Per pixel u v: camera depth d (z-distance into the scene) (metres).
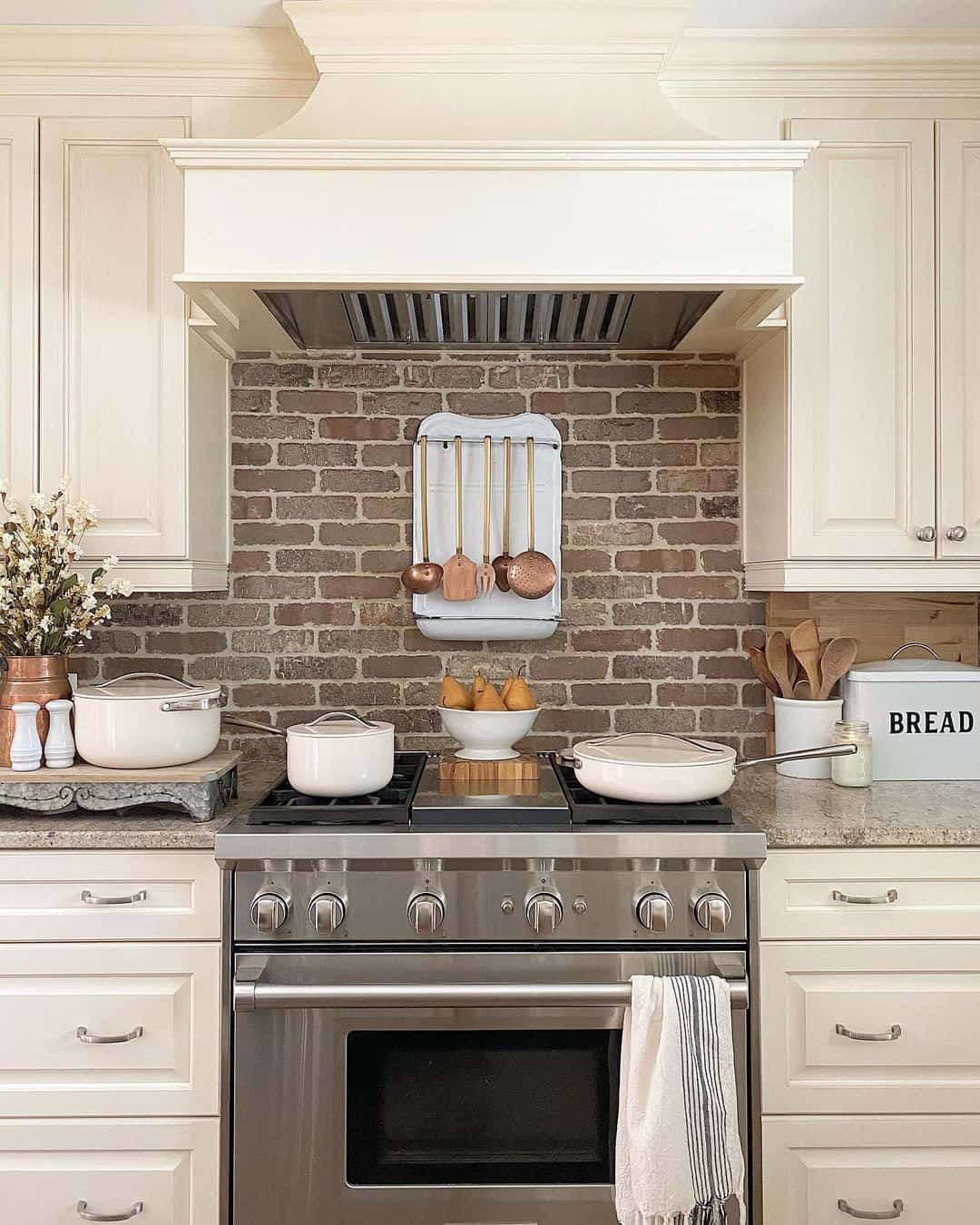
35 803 1.78
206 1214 1.69
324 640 2.34
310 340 2.21
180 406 1.98
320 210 1.72
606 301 1.90
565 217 1.73
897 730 2.13
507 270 1.73
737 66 1.99
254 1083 1.66
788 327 2.01
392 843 1.63
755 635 2.36
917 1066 1.73
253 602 2.33
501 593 2.30
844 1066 1.73
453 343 2.23
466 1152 1.67
